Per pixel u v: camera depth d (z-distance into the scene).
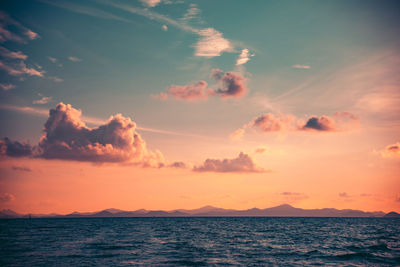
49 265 30.88
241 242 55.19
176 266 30.52
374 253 39.19
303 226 134.25
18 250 42.53
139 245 49.34
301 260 34.06
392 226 132.00
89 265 30.91
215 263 32.16
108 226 137.38
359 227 121.81
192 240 59.38
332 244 51.06
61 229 106.00
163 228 115.75
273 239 61.88
